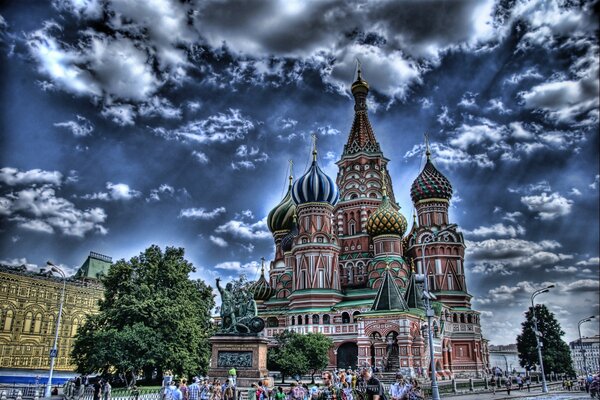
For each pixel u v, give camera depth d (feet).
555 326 381.81
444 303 319.06
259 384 113.91
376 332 241.14
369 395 68.13
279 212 403.75
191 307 212.64
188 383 214.69
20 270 346.54
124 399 150.71
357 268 342.85
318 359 234.58
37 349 346.33
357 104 414.21
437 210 359.25
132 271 212.64
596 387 177.68
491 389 217.77
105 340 180.65
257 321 162.09
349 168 385.50
